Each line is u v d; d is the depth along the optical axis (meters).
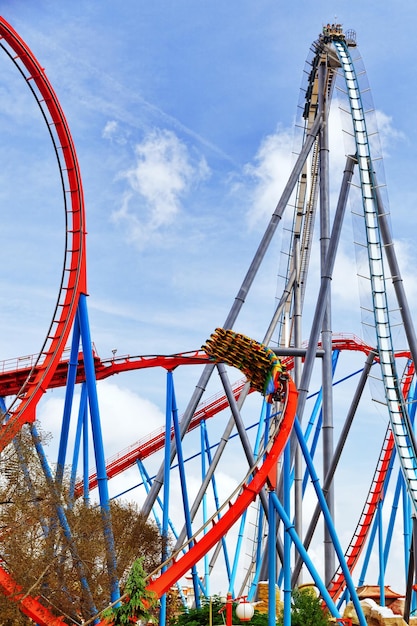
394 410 46.78
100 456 43.06
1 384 54.38
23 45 44.88
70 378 45.38
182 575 36.34
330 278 52.09
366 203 52.12
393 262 50.62
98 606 43.81
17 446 41.16
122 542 50.75
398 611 61.19
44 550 40.50
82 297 45.41
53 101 46.25
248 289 52.75
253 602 54.75
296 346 61.28
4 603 36.91
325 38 60.28
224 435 56.53
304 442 45.03
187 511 51.94
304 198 63.91
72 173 47.12
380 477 59.91
